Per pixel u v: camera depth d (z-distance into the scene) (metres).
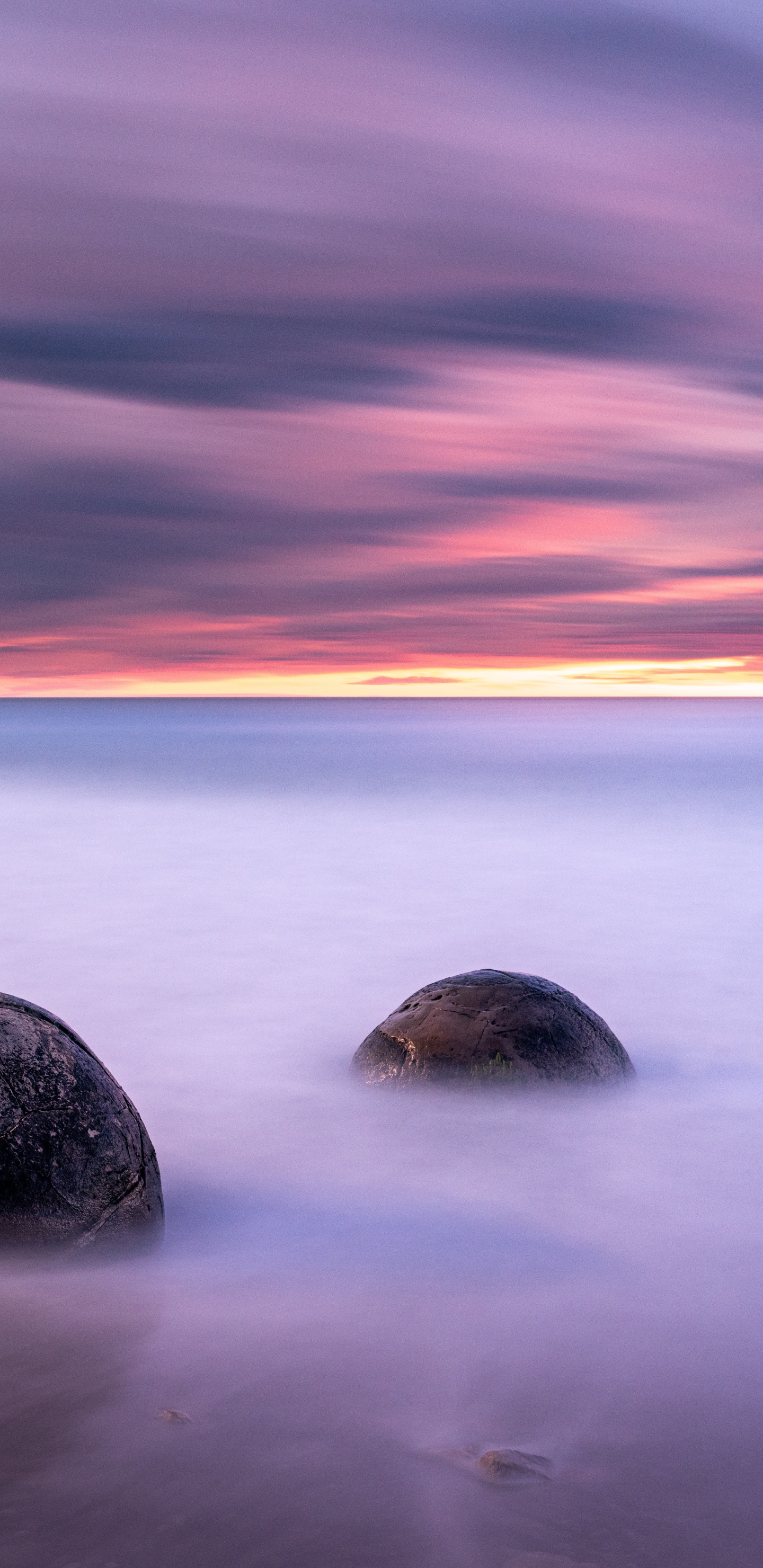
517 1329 4.34
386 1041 8.20
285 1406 3.66
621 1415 3.70
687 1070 9.13
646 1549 3.01
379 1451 3.42
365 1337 4.21
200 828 31.55
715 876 22.55
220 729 144.50
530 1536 3.04
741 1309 4.58
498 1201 6.04
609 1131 7.26
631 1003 12.03
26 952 14.93
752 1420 3.69
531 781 50.19
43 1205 4.68
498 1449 3.46
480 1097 7.68
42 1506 3.10
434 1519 3.10
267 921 17.36
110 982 13.05
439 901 19.47
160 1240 5.04
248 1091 8.44
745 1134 7.27
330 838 29.34
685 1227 5.65
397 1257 5.12
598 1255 5.22
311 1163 6.69
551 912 18.34
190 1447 3.40
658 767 60.09
